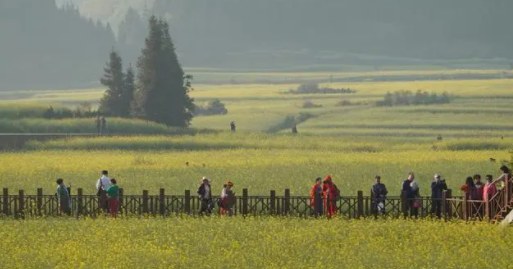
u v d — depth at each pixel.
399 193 190.75
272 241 132.62
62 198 166.25
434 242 132.25
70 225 151.62
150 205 166.50
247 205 165.00
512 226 141.50
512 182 145.12
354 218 157.25
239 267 116.62
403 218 154.38
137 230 145.25
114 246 130.38
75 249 127.81
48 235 140.75
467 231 138.50
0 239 138.25
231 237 137.88
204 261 120.50
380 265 116.62
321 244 132.12
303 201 163.88
